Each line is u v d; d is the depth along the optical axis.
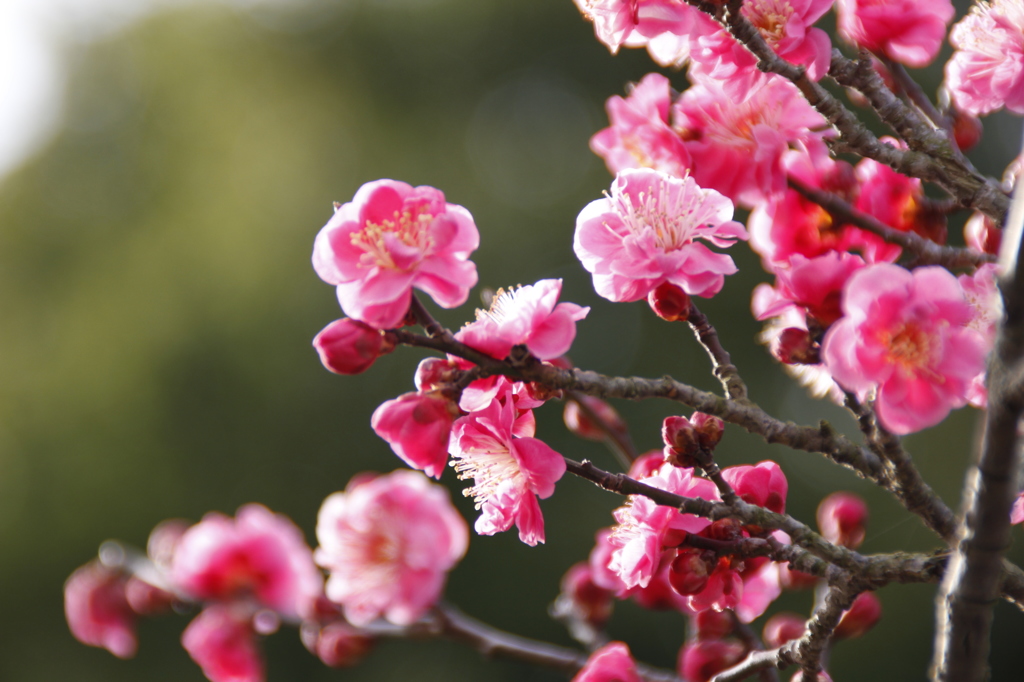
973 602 0.61
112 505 2.73
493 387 0.65
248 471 2.67
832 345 0.63
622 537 0.66
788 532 0.64
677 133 0.68
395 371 2.61
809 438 0.64
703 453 0.64
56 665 2.59
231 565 0.85
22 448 2.84
